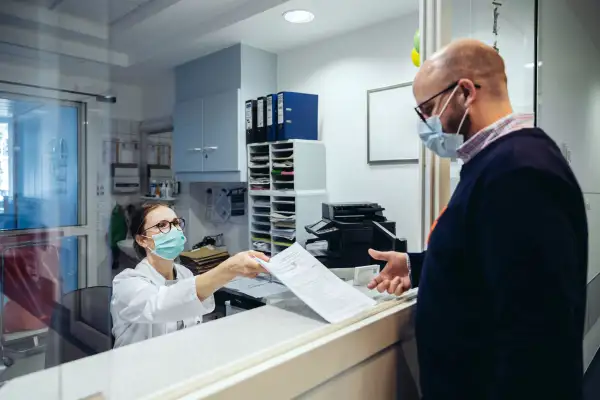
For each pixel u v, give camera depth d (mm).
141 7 2381
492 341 713
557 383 601
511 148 703
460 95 813
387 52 2518
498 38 1406
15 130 1008
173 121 3223
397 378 917
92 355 651
